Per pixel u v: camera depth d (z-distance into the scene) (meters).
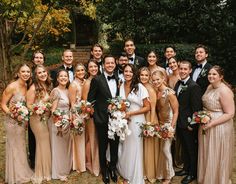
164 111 4.73
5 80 10.19
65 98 4.88
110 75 4.80
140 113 4.64
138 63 5.96
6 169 4.86
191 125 4.63
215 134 4.34
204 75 4.91
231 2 9.69
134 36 10.71
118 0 10.39
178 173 5.01
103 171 4.89
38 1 9.65
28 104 4.74
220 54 10.12
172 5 9.84
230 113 4.29
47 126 4.85
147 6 10.10
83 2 11.17
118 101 4.48
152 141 4.80
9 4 8.36
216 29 9.81
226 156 4.35
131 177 4.70
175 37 10.74
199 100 4.58
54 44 20.16
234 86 10.16
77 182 4.86
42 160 4.86
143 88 4.64
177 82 4.91
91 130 4.98
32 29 12.50
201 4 9.78
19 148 4.78
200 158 4.58
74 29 20.02
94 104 4.79
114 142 4.81
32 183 4.82
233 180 4.81
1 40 10.00
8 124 4.71
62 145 4.90
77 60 17.14
